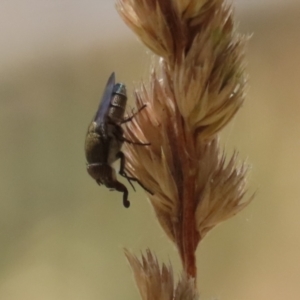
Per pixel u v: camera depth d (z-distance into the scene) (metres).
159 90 0.10
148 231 0.16
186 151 0.10
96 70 0.18
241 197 0.10
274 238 0.15
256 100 0.16
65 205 0.18
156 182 0.10
